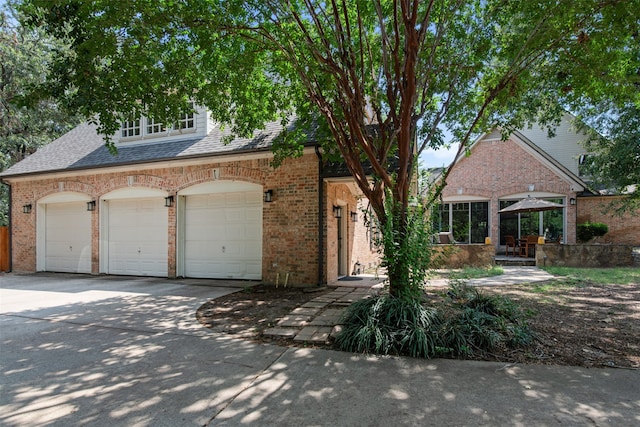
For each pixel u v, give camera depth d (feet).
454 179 56.24
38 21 16.22
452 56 20.44
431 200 18.03
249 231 32.73
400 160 17.25
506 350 13.75
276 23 17.90
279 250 29.71
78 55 15.92
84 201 39.47
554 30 16.99
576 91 19.42
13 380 11.85
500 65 22.40
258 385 11.22
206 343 15.34
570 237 49.32
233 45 19.29
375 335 14.03
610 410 9.42
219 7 17.15
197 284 30.73
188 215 35.04
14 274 39.93
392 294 16.61
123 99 17.46
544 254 40.63
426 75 18.45
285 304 22.43
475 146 55.31
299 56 18.89
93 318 19.81
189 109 20.56
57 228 41.27
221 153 31.17
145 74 16.92
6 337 16.52
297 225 29.22
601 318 17.76
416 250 16.20
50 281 34.22
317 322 17.53
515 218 53.98
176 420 9.27
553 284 27.66
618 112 38.68
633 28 16.19
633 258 40.40
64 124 67.31
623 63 19.26
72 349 14.80
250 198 32.76
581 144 51.11
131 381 11.64
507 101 21.70
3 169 60.34
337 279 32.40
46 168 40.34
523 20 18.83
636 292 24.31
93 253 38.34
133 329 17.61
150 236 36.45
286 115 27.07
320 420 9.16
